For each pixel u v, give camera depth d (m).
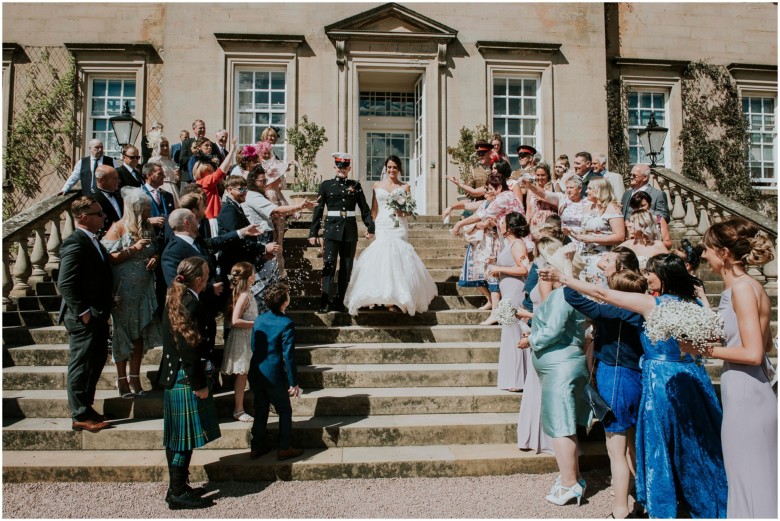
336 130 11.54
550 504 3.74
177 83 11.31
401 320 6.27
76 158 11.43
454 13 11.91
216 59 11.41
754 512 2.89
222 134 8.77
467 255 6.55
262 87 11.79
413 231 8.85
